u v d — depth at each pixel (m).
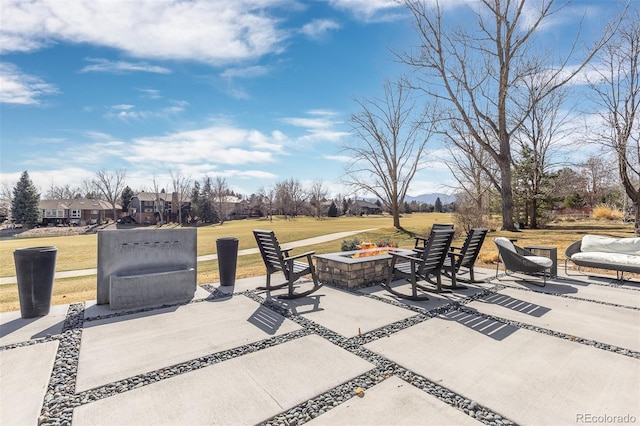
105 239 5.02
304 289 5.90
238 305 4.92
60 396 2.54
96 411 2.34
